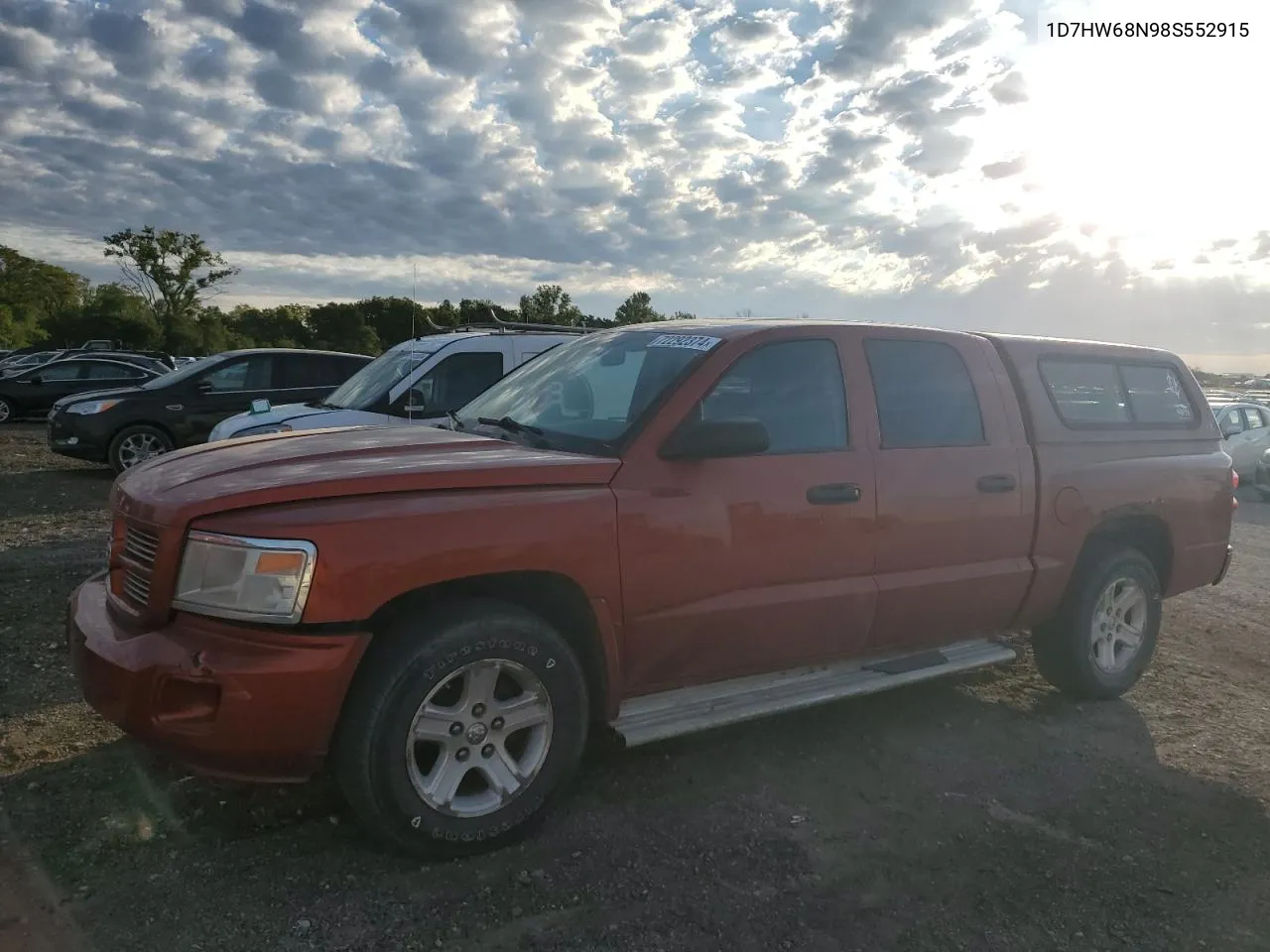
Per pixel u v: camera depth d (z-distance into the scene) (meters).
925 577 4.18
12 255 85.06
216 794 3.45
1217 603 7.54
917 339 4.42
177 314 68.50
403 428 4.12
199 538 2.86
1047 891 3.11
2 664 4.66
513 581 3.22
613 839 3.30
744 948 2.72
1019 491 4.47
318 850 3.12
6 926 2.63
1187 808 3.77
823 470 3.87
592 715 3.56
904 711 4.74
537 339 8.79
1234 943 2.87
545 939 2.71
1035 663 5.36
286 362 12.66
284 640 2.80
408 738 2.95
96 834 3.14
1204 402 5.63
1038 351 4.88
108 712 2.91
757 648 3.78
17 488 11.07
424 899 2.87
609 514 3.32
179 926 2.68
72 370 22.28
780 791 3.75
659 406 3.60
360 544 2.87
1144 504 4.98
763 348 3.91
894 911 2.95
